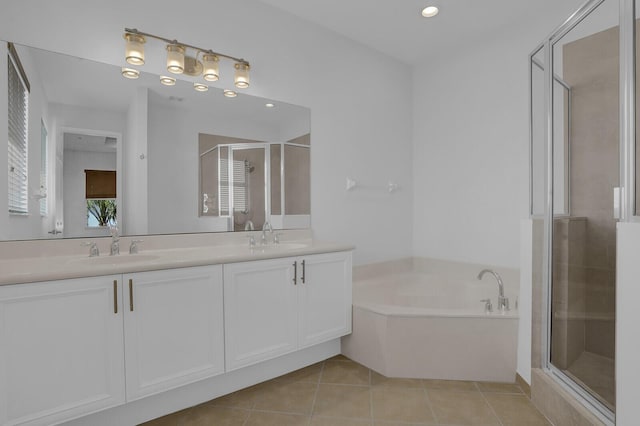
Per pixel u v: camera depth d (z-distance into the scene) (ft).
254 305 6.34
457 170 10.51
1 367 4.14
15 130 5.57
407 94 11.61
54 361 4.47
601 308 5.13
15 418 4.22
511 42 9.20
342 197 9.89
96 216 6.36
